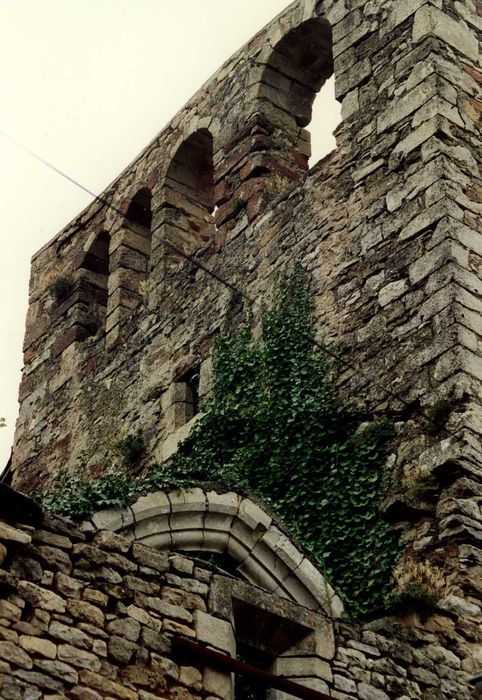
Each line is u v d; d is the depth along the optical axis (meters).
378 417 16.41
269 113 20.73
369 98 19.00
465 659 13.68
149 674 11.12
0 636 10.48
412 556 15.07
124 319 21.75
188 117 22.16
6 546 10.84
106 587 11.28
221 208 20.55
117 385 21.02
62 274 23.75
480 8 19.41
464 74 18.53
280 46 20.97
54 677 10.59
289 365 17.64
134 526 13.70
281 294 18.55
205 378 18.95
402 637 13.45
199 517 13.99
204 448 17.83
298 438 16.73
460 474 15.24
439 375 16.05
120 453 19.88
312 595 13.82
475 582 14.48
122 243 22.56
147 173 22.61
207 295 20.03
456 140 17.86
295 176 20.44
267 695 12.38
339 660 12.62
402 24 19.11
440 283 16.70
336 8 20.11
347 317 17.56
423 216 17.39
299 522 15.98
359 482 15.95
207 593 11.95
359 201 18.39
